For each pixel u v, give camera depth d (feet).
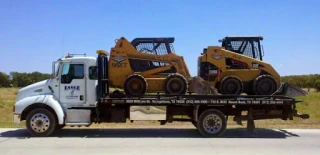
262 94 45.16
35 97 41.19
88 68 42.60
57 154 30.55
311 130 49.65
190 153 31.32
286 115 44.73
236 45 48.57
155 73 45.57
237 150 33.06
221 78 46.52
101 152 31.58
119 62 45.19
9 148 33.40
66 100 42.47
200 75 47.37
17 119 40.63
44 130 40.88
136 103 42.47
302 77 286.25
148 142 37.68
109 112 44.37
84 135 42.88
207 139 40.37
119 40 45.47
